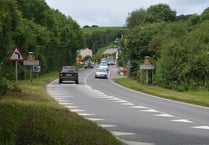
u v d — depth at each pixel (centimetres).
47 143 1221
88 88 5162
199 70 5938
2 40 5719
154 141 1543
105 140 1352
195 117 2345
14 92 3075
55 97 3647
